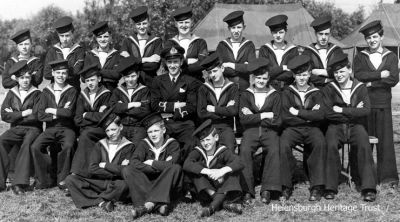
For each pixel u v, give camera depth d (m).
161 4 33.41
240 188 5.76
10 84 7.47
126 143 6.27
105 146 6.27
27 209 6.02
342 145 7.03
